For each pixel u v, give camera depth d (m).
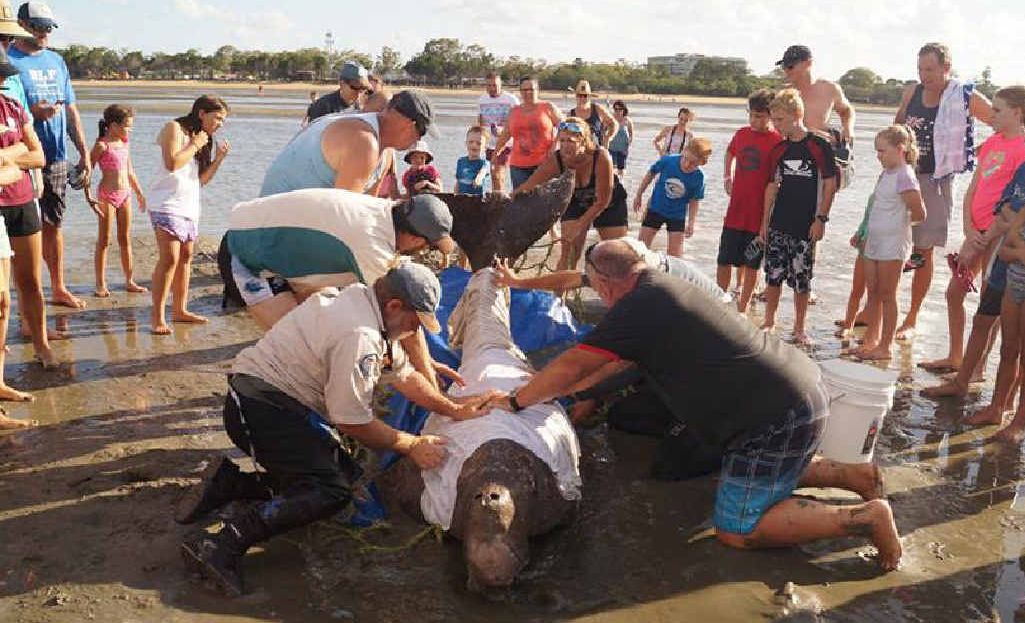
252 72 140.25
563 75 138.62
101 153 8.24
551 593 3.98
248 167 19.56
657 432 5.79
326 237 4.46
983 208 6.76
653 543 4.48
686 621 3.78
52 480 4.80
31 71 7.26
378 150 5.01
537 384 4.41
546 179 8.02
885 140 7.18
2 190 5.84
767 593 4.02
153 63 139.62
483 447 4.32
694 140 9.45
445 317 6.31
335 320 3.97
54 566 3.99
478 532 3.89
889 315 7.42
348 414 4.02
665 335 4.18
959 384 6.62
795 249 7.80
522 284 5.73
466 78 143.25
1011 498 5.03
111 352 6.97
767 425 4.20
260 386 4.08
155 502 4.62
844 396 4.84
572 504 4.53
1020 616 3.89
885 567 4.24
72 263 9.96
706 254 11.86
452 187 17.16
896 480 5.22
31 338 7.05
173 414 5.80
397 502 4.65
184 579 3.94
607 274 4.39
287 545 4.31
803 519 4.23
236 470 4.34
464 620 3.75
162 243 7.29
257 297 4.80
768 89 8.15
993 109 6.59
